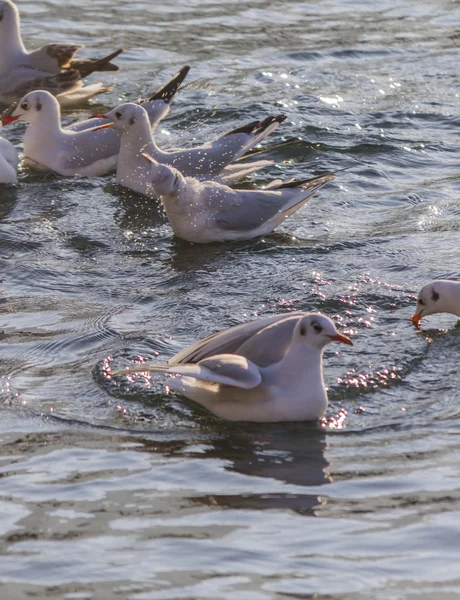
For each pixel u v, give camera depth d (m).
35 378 10.78
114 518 8.05
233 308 12.62
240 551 7.55
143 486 8.60
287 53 24.14
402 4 28.44
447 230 15.27
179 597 6.98
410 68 23.25
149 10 27.50
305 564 7.38
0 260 14.18
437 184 17.30
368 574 7.26
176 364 9.90
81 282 13.55
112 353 11.32
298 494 8.47
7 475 8.79
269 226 15.34
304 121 19.88
